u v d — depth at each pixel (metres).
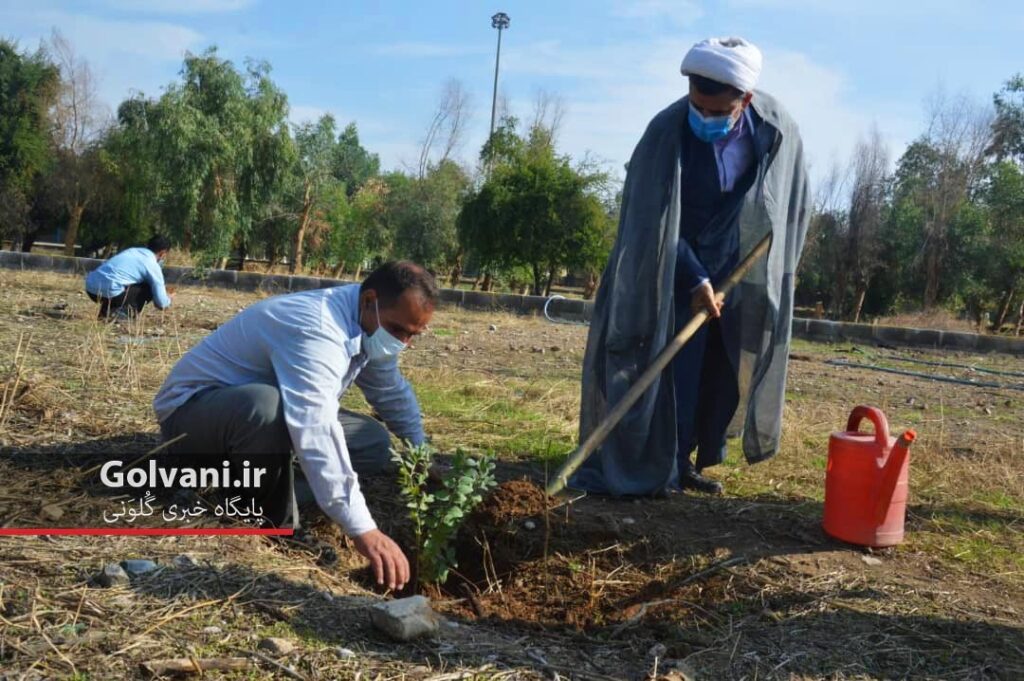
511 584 3.44
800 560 3.55
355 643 2.49
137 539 3.02
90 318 9.34
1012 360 14.15
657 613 3.16
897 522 3.72
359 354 3.20
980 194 28.17
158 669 2.18
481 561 3.61
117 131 33.88
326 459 2.81
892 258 28.66
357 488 2.84
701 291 4.15
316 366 2.93
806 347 14.45
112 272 9.05
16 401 4.68
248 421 3.19
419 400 6.30
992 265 27.14
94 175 33.19
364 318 3.13
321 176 31.03
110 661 2.21
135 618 2.44
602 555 3.62
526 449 5.15
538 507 3.80
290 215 30.88
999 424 7.37
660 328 4.23
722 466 5.16
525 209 22.89
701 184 4.38
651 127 4.29
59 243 50.59
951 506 4.49
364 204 33.31
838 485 3.74
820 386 9.35
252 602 2.63
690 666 2.65
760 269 4.45
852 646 2.82
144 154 28.03
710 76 3.97
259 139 28.14
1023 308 27.03
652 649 2.83
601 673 2.58
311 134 31.00
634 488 4.32
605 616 3.17
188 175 26.64
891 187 29.38
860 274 26.58
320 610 2.67
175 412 3.43
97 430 4.39
